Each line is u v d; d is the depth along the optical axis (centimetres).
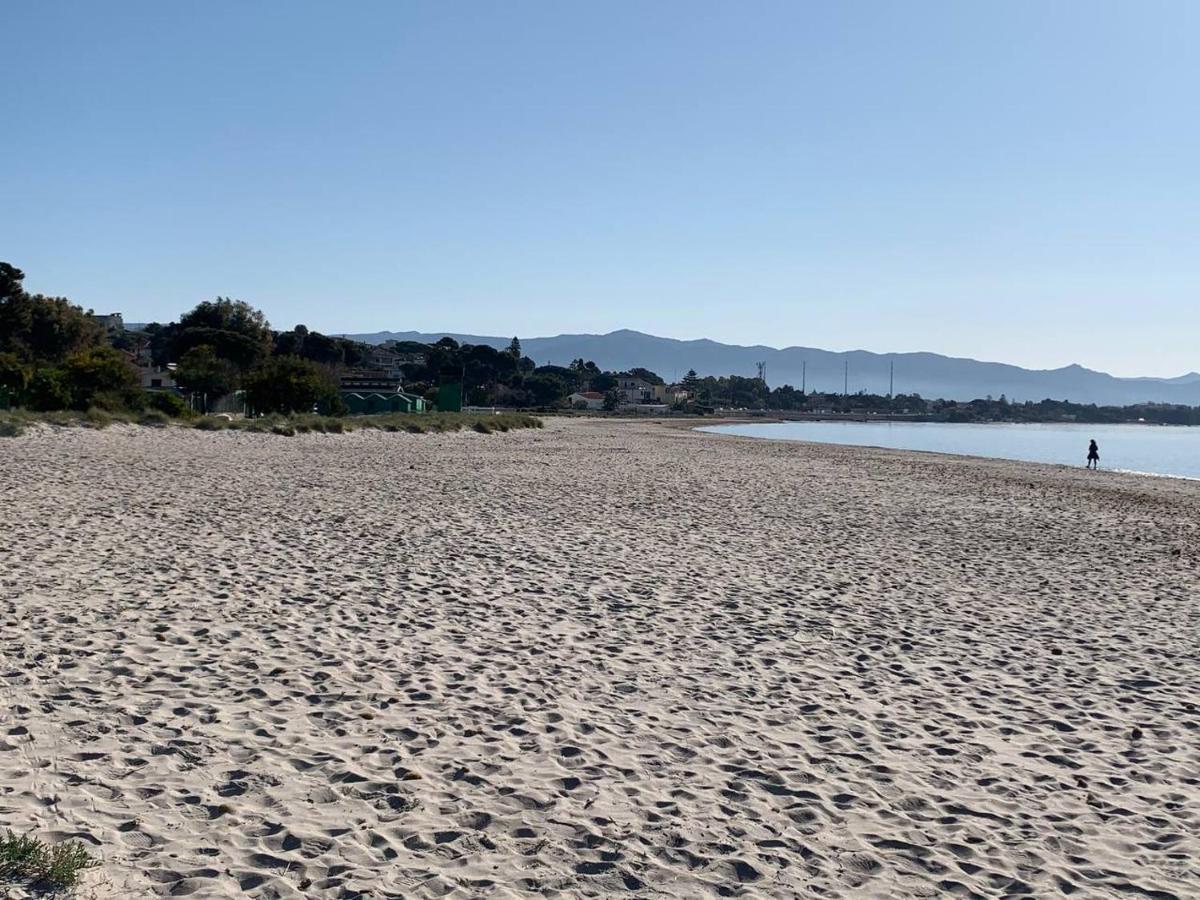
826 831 554
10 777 557
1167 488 3672
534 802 571
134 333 14750
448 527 1702
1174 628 1138
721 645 962
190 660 810
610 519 1939
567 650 911
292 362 6059
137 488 2055
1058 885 501
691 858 512
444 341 17850
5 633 855
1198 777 662
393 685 777
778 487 2956
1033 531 2067
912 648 988
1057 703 820
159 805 536
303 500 2008
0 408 3894
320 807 548
